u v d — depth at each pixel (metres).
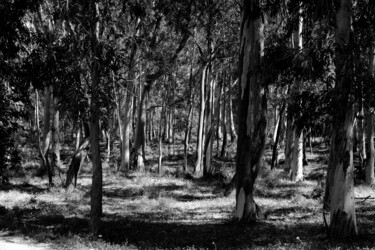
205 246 9.83
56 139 25.03
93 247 9.49
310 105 9.75
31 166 30.08
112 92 11.25
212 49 30.48
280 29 18.48
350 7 9.48
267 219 12.81
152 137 67.94
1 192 19.23
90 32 10.60
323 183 18.08
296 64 9.25
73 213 14.49
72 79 10.23
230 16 23.64
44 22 19.05
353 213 9.47
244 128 12.36
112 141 48.91
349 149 9.44
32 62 10.89
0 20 11.14
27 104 14.34
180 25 22.38
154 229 11.96
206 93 31.78
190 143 55.12
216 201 18.14
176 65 31.97
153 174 28.25
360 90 9.22
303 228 11.04
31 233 10.73
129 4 12.66
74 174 20.59
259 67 10.29
